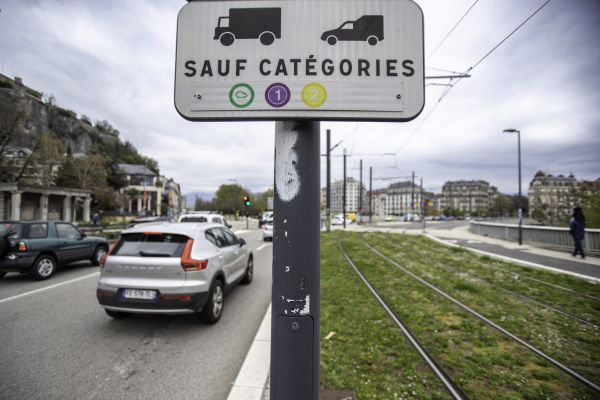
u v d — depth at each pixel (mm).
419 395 2725
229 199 83688
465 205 137750
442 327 4230
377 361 3305
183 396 2945
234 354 3805
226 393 2998
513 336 3965
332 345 3664
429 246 14273
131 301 4305
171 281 4344
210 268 4723
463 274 7664
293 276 1364
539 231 15031
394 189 143875
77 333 4410
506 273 7824
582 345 3793
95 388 3064
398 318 4535
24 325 4688
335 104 1357
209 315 4668
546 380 3029
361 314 4699
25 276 8219
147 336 4328
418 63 1376
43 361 3602
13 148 35594
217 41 1394
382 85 1362
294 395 1339
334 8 1387
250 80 1373
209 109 1378
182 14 1414
